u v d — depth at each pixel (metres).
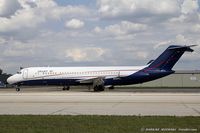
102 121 19.59
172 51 67.44
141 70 68.44
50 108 28.45
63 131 16.33
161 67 68.12
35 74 72.12
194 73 109.25
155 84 109.81
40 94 52.44
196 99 37.59
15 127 17.70
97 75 69.69
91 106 29.94
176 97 41.44
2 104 32.81
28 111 26.23
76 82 70.62
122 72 68.88
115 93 54.34
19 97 44.00
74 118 21.00
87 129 16.86
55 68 72.12
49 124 18.66
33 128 17.33
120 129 16.73
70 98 41.03
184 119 20.16
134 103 32.62
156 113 24.20
